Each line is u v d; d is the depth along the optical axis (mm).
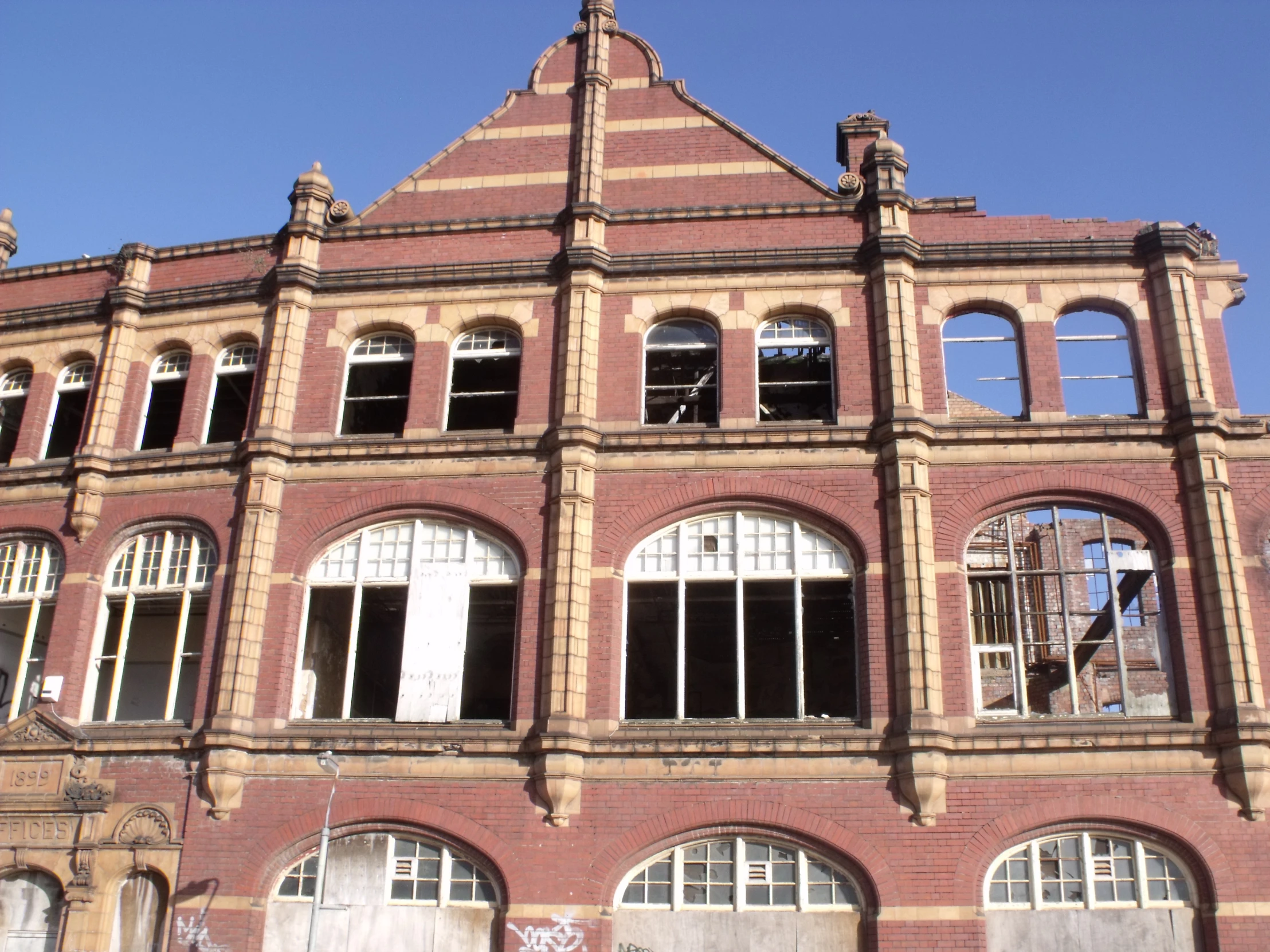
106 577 20484
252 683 18562
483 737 17641
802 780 17000
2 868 18297
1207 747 16641
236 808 17828
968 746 16844
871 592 17984
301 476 19953
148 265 22875
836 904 16594
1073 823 16547
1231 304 20016
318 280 21469
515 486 19359
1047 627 23719
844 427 19016
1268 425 18594
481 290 21188
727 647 25703
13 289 23672
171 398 23812
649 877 17000
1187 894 16281
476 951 16875
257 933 17250
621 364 20203
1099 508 18531
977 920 16062
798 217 21062
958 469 18750
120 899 17891
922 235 20859
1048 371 19609
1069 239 20422
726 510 19016
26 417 22344
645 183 21953
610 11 23469
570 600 18172
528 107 22969
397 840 17625
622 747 17297
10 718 20391
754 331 20328
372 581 19375
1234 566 17609
